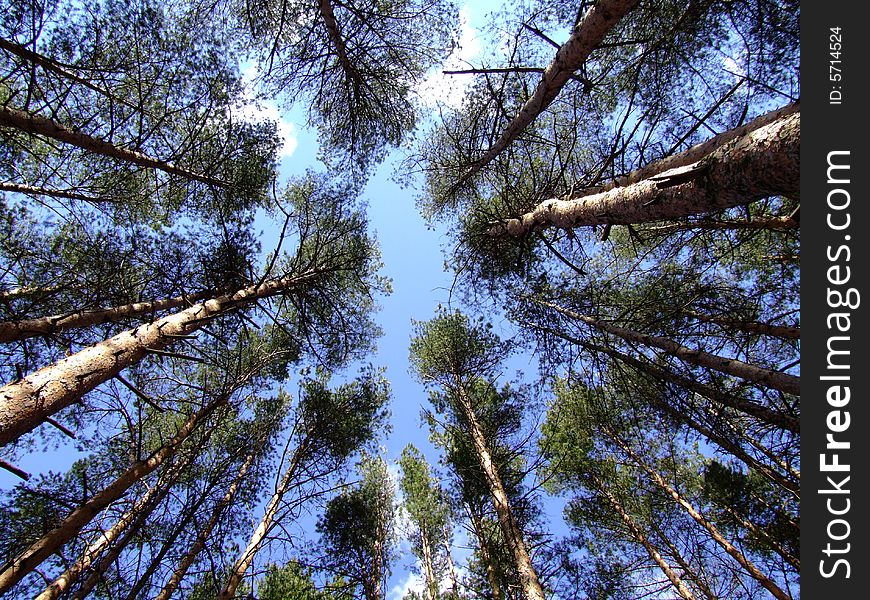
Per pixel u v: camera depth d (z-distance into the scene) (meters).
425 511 11.27
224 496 6.68
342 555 9.61
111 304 6.40
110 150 5.73
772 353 7.17
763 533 6.73
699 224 6.42
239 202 7.94
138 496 6.55
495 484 7.64
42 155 7.18
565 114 7.83
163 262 7.01
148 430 7.54
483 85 6.94
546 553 8.09
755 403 4.86
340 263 9.34
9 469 2.52
